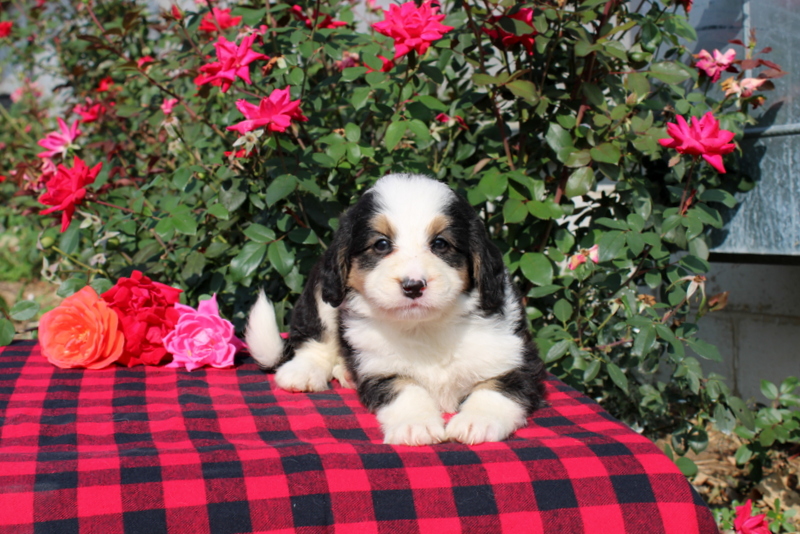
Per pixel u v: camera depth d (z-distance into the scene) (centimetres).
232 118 107
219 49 95
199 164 109
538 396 84
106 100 146
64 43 171
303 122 105
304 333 96
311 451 72
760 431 103
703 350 94
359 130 98
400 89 98
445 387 85
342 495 69
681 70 100
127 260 112
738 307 127
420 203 82
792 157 103
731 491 110
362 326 85
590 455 72
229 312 115
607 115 101
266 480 69
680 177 102
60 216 127
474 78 96
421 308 77
